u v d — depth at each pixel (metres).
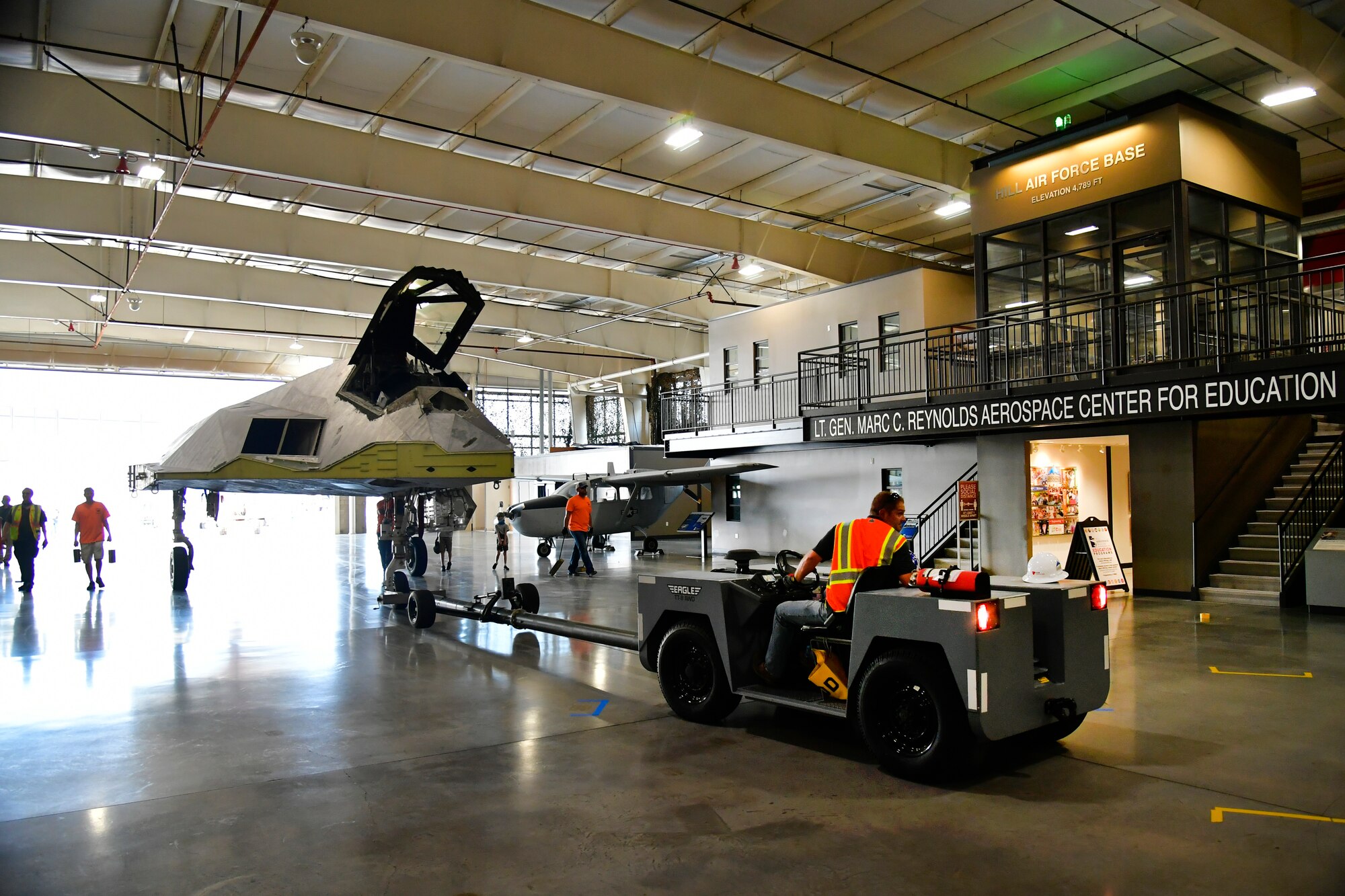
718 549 24.56
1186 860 3.96
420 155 16.22
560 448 39.16
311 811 4.75
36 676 8.53
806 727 6.43
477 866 3.99
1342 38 13.07
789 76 15.32
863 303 20.88
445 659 9.29
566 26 12.44
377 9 11.00
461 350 35.62
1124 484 19.11
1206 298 14.07
